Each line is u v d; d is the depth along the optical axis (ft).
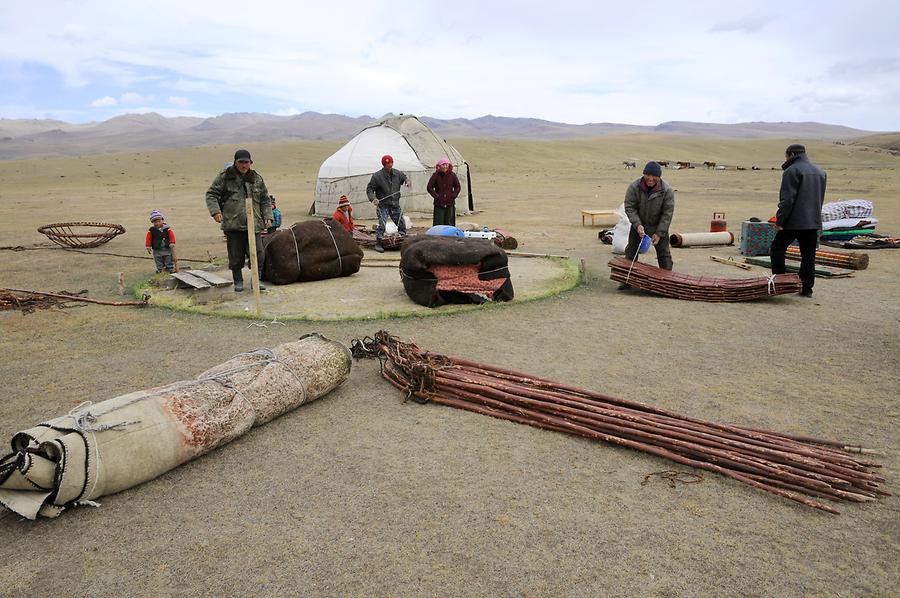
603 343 23.09
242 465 13.98
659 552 10.72
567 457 14.30
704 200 96.12
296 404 16.76
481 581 9.98
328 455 14.44
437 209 45.91
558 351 22.13
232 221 30.94
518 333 24.53
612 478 13.32
